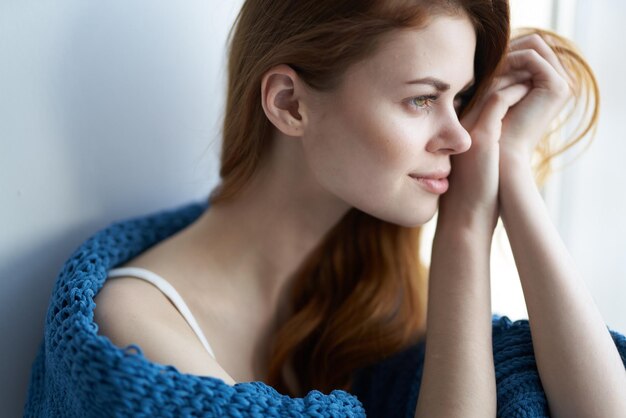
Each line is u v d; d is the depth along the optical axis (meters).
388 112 0.73
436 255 0.81
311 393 0.67
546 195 1.12
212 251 0.85
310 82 0.75
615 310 1.08
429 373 0.74
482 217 0.81
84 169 0.89
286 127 0.78
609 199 1.07
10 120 0.81
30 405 0.82
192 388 0.60
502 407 0.73
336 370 0.96
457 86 0.75
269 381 0.90
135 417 0.58
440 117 0.75
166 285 0.79
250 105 0.80
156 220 0.92
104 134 0.91
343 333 0.94
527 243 0.77
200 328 0.81
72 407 0.66
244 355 0.86
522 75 0.87
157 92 0.96
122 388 0.58
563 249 0.78
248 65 0.79
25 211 0.84
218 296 0.84
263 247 0.87
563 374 0.71
